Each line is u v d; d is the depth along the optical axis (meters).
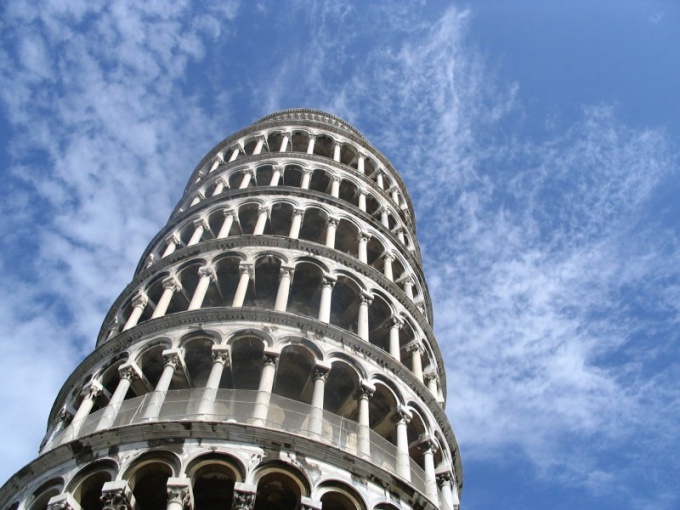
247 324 29.28
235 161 48.16
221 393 26.20
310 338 29.22
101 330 36.50
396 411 28.97
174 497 21.05
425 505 24.30
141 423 23.27
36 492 22.83
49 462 23.44
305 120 55.00
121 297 36.47
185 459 22.27
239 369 29.62
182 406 25.03
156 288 35.19
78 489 22.28
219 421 23.27
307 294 35.62
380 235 42.22
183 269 35.25
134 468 22.27
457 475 31.55
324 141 53.62
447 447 30.75
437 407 31.30
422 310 40.53
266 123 54.66
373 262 41.22
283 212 40.97
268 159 47.59
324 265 35.16
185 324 29.59
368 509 22.69
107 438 23.20
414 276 42.22
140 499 22.89
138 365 28.47
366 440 25.73
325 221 40.81
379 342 35.47
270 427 24.34
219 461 22.45
